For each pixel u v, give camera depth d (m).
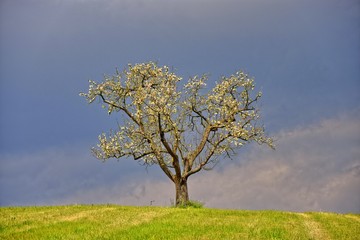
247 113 41.00
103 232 21.80
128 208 32.38
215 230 22.52
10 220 26.75
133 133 40.31
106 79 40.12
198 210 31.58
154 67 40.41
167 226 23.62
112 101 40.12
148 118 40.81
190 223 24.67
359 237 22.61
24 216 28.45
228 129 39.88
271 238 20.41
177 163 39.28
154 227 23.17
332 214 33.09
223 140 40.62
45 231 22.64
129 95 40.03
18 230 23.36
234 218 27.58
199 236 20.41
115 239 19.98
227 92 41.41
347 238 22.14
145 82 40.53
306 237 21.53
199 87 41.25
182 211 30.69
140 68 40.12
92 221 25.84
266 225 24.64
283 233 21.91
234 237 20.31
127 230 22.28
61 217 27.95
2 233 22.42
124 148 40.28
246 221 26.12
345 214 33.91
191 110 40.97
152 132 40.62
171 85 40.09
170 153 38.91
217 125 40.56
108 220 26.12
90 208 32.50
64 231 22.39
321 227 25.72
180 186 39.53
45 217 27.86
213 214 29.39
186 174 39.62
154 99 38.84
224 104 40.75
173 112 40.28
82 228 23.20
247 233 21.53
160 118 39.47
